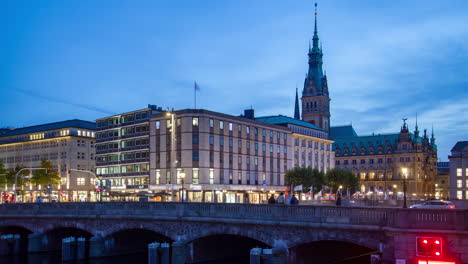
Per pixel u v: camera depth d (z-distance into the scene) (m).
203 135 110.31
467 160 154.88
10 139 174.75
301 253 45.56
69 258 61.16
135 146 122.75
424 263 34.25
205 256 53.75
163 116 115.38
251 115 138.12
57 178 128.88
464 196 154.00
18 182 132.62
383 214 38.00
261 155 128.88
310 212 42.12
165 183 113.19
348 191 140.88
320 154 167.75
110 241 59.75
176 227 51.84
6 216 67.75
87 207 60.28
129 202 56.31
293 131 150.75
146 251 66.00
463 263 33.19
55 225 63.50
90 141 158.62
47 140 159.62
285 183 131.00
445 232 33.75
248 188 121.75
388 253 36.28
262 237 45.12
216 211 48.56
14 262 64.00
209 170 110.69
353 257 55.62
